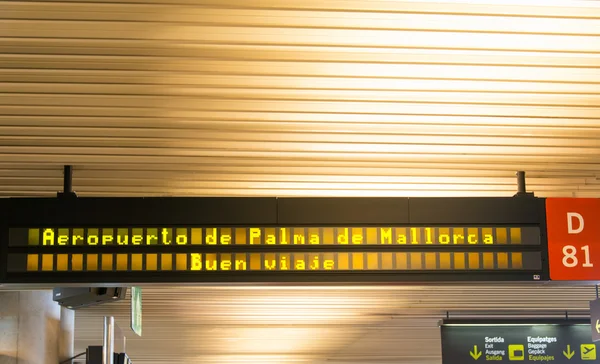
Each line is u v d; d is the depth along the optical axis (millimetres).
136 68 7000
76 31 6434
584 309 17391
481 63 7004
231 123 8094
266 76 7168
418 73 7156
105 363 11953
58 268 8219
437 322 18125
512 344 17172
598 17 6301
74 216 8312
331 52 6801
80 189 10023
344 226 8359
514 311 17484
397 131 8359
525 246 8469
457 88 7445
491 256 8422
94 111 7766
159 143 8555
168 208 8336
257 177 9758
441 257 8375
